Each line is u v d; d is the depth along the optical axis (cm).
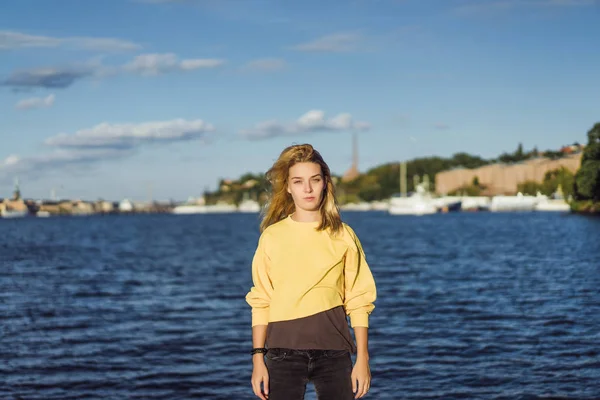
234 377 1305
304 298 421
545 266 3641
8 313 2209
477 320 1891
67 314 2178
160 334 1780
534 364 1349
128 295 2720
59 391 1224
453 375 1277
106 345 1636
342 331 425
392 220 14062
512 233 7512
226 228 12950
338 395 415
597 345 1516
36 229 14075
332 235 431
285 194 449
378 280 3109
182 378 1301
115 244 7506
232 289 2898
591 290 2522
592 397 1127
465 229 9094
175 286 3061
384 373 1301
